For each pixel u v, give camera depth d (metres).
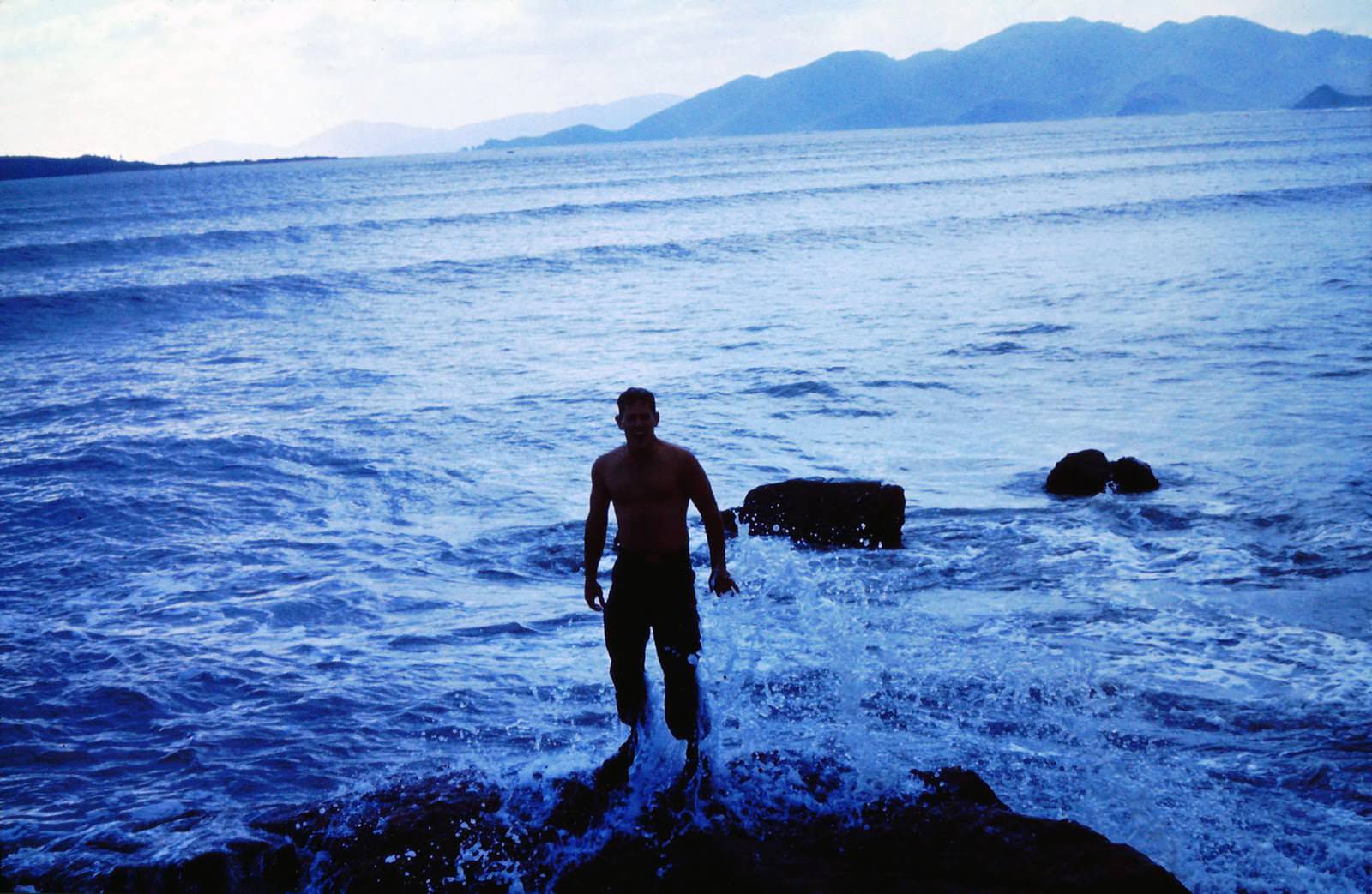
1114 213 52.56
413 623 8.30
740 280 35.06
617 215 67.25
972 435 14.52
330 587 9.20
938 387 17.52
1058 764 5.42
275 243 54.47
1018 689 6.47
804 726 5.84
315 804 4.81
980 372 18.56
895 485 10.23
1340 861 4.44
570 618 8.38
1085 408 15.71
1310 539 9.47
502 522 11.38
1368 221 42.34
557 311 29.59
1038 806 4.93
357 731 6.19
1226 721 6.00
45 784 5.54
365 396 18.53
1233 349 19.19
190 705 6.63
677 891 3.83
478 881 3.94
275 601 8.80
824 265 38.44
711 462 13.41
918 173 104.94
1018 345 20.86
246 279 36.62
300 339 26.03
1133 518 10.54
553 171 159.00
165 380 20.77
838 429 15.14
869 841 3.98
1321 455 12.34
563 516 11.52
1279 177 72.88
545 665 7.29
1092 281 29.80
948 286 30.75
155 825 4.77
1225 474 11.85
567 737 6.05
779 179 106.06
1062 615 7.91
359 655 7.54
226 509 11.92
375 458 14.16
